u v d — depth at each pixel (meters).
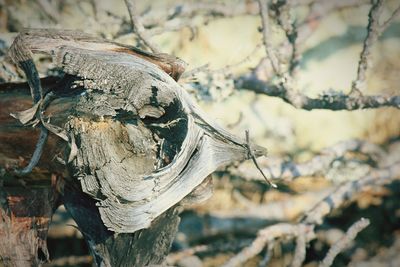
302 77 4.52
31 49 2.18
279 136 4.37
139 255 2.19
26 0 4.20
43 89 2.35
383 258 3.69
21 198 2.56
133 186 1.98
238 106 4.30
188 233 4.19
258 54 4.42
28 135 2.38
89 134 1.99
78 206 2.30
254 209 4.18
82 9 4.29
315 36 4.66
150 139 2.06
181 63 2.28
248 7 4.13
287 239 3.64
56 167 2.30
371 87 4.38
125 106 1.96
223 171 3.81
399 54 4.54
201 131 2.06
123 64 2.02
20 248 2.57
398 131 4.45
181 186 2.03
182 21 4.00
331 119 4.47
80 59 2.06
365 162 4.28
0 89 2.49
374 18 3.32
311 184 4.30
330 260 3.18
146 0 4.38
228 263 3.40
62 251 4.23
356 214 4.32
